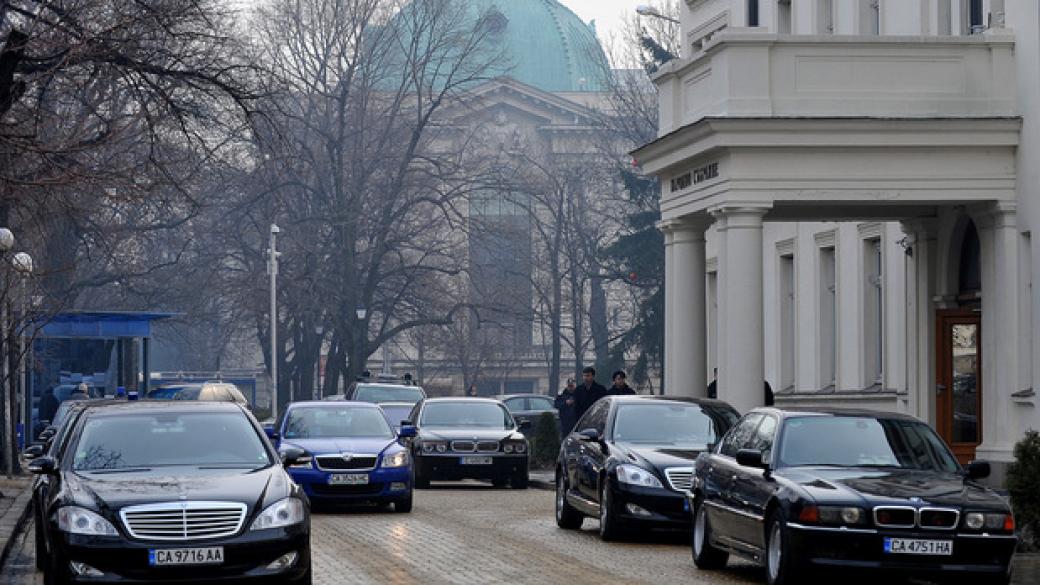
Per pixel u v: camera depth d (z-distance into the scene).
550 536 55.38
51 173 62.03
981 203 70.31
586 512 55.41
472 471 85.44
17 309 95.81
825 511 36.78
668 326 77.56
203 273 183.62
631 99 183.50
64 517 35.72
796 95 69.56
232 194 176.62
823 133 68.38
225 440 39.97
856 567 36.56
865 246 87.62
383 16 181.88
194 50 75.50
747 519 40.12
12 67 54.56
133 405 41.31
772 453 40.94
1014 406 68.88
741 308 68.75
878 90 69.75
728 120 68.06
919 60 69.88
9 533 54.84
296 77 175.62
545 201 199.88
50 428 58.16
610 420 55.66
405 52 185.25
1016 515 46.81
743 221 68.94
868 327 87.56
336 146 177.38
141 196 66.88
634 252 170.75
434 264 192.50
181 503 35.72
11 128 57.81
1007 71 69.81
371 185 184.62
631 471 51.59
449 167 187.25
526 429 90.75
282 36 176.75
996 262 69.50
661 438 54.72
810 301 95.12
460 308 193.62
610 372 174.50
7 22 69.75
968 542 36.66
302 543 36.41
